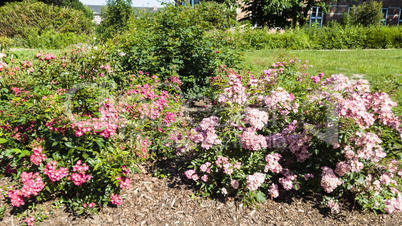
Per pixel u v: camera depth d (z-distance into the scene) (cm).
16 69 353
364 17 2006
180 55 529
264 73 386
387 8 2339
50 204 268
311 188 291
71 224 246
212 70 553
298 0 1745
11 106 308
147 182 305
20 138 293
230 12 1195
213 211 267
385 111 261
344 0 2245
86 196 264
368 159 260
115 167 256
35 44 1173
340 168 253
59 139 251
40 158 245
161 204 274
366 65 832
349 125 240
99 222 251
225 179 278
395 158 270
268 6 1653
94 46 435
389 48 1399
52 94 312
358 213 267
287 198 286
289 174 285
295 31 1461
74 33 1509
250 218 260
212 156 289
